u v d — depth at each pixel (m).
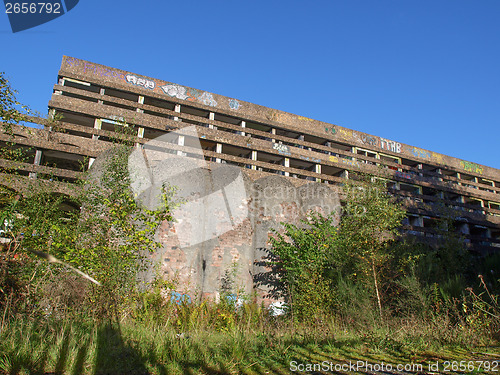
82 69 33.12
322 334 7.60
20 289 6.48
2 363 3.92
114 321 7.16
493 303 8.27
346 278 12.49
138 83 35.09
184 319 9.08
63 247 9.05
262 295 16.11
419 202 40.28
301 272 13.07
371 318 9.52
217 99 38.53
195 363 4.65
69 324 6.16
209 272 16.05
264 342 6.35
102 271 8.23
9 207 7.18
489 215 45.66
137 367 4.34
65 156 28.39
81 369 4.04
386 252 13.11
